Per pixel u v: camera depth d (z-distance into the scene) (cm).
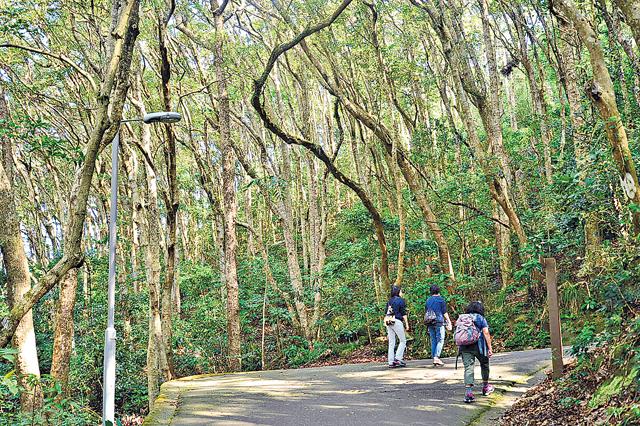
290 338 2370
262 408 976
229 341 2036
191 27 2389
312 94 2839
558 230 1584
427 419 852
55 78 1908
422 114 2555
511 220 1870
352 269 2316
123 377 2030
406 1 2119
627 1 718
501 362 1339
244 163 2594
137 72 1920
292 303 2598
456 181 2234
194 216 3653
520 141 2605
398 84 2238
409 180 2100
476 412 891
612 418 629
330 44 2059
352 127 2616
